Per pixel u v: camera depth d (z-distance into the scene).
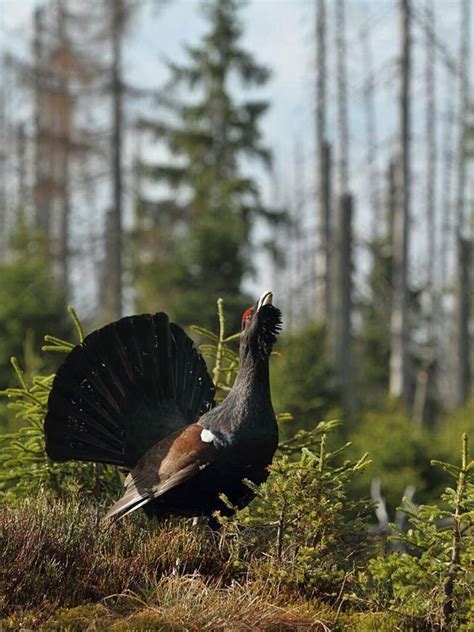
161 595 6.56
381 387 38.06
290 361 18.69
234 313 25.91
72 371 7.62
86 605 6.40
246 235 32.38
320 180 37.84
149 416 7.77
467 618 6.41
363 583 6.79
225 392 9.34
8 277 22.41
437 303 53.53
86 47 34.69
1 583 6.38
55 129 36.06
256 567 7.04
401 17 29.55
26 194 50.00
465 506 6.34
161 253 35.09
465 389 39.88
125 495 7.32
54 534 6.99
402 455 17.58
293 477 6.79
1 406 13.48
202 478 7.18
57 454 7.58
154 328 7.88
